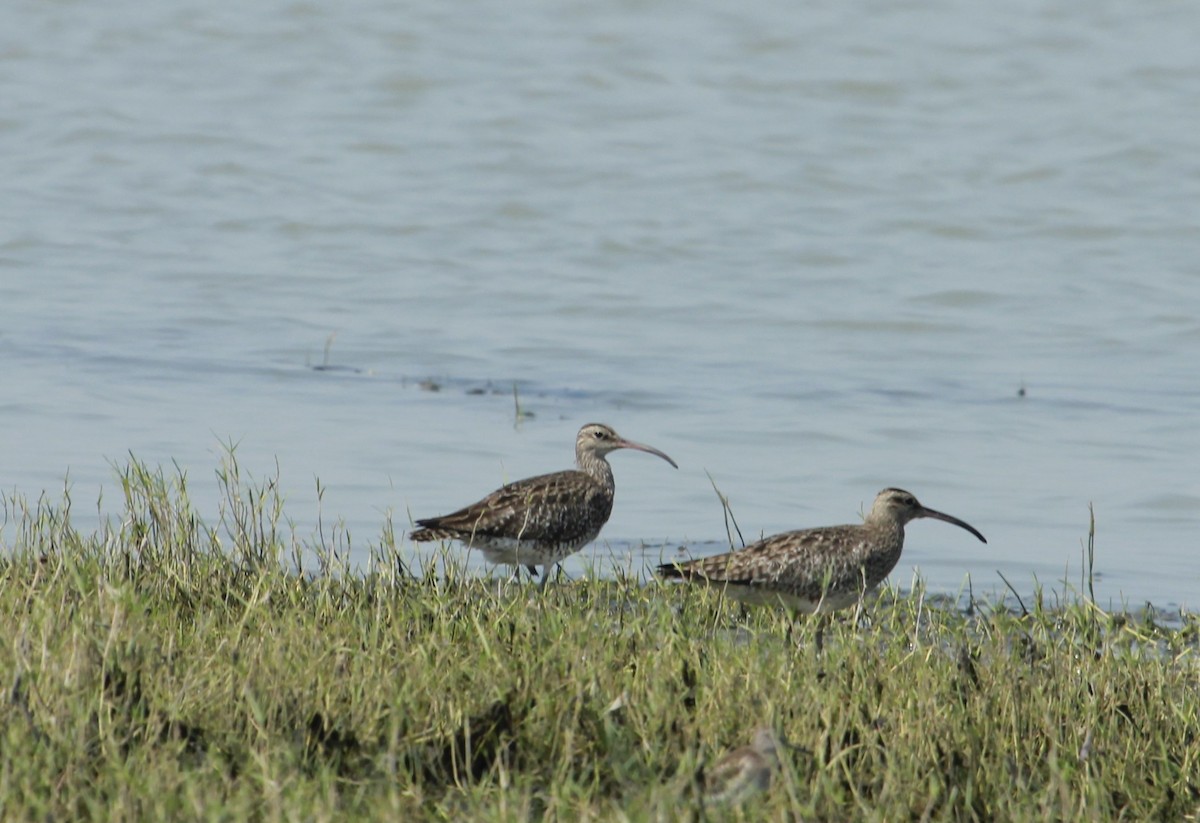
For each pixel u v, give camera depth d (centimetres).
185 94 4097
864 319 2577
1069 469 1808
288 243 2995
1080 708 972
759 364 2297
